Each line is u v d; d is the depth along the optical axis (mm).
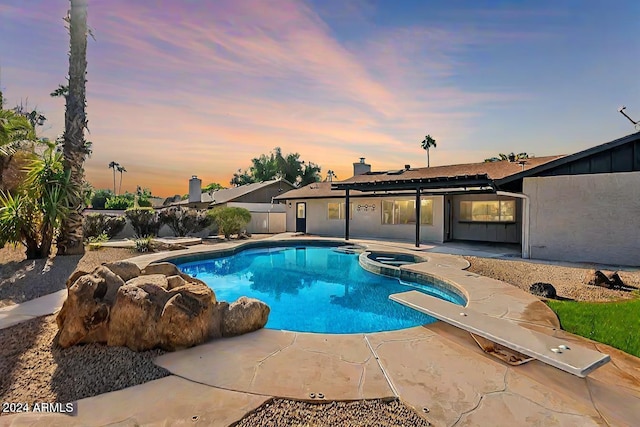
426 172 19484
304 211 22203
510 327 4270
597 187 10219
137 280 4586
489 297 6246
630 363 3729
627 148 10078
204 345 4184
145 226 17797
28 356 3729
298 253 14961
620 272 8672
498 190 12195
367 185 15547
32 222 9258
